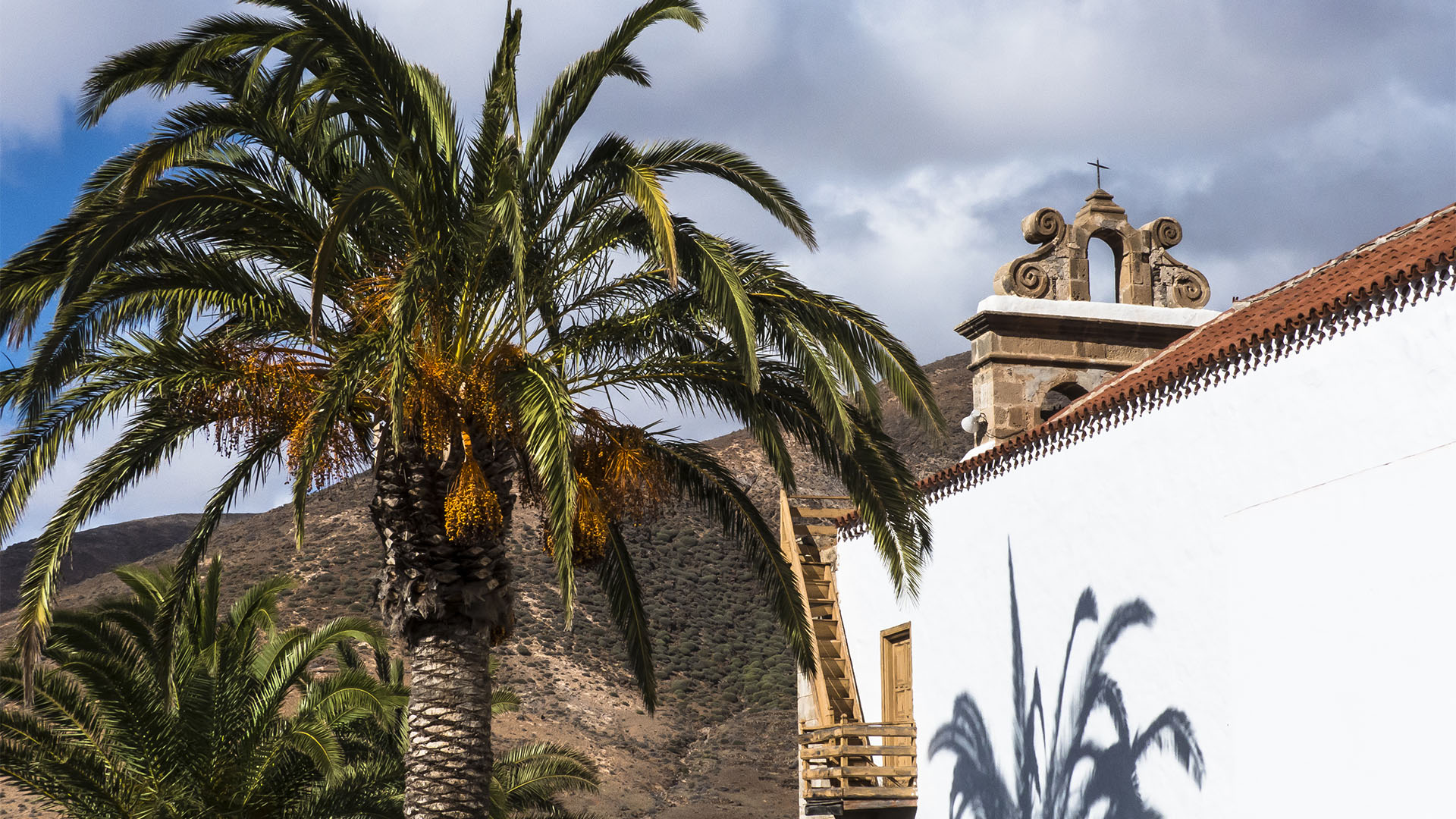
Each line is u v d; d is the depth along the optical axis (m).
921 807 19.30
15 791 42.19
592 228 12.91
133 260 12.36
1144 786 14.52
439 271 12.05
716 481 15.48
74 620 17.88
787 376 14.27
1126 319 22.16
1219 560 13.70
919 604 19.70
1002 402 21.67
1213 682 13.66
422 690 12.76
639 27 12.82
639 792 53.34
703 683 67.25
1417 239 13.02
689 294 13.55
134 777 17.34
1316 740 12.10
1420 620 11.12
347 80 12.10
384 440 12.75
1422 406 11.30
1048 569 16.67
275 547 71.69
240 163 12.67
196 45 11.90
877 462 14.52
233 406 12.45
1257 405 13.30
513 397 12.25
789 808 52.19
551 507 11.86
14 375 12.60
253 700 18.22
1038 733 16.59
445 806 12.53
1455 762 10.66
